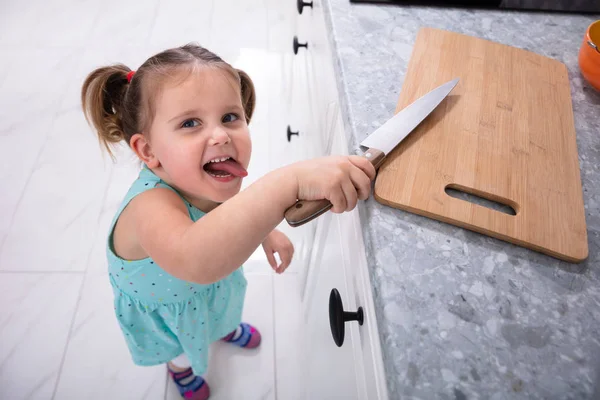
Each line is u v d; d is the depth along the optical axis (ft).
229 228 1.80
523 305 1.73
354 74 2.44
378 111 2.28
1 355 4.26
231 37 7.18
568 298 1.76
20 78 6.32
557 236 1.87
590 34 2.54
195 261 1.83
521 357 1.60
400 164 2.03
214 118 2.27
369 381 1.96
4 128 5.82
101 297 4.64
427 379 1.53
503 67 2.53
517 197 1.98
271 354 4.47
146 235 2.10
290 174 1.90
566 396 1.53
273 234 3.51
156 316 3.15
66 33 6.93
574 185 2.06
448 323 1.66
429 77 2.42
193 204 2.68
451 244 1.86
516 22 2.93
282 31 7.39
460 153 2.10
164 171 2.49
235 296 3.66
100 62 6.63
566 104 2.41
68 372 4.21
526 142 2.19
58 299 4.60
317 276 3.30
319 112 3.30
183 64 2.25
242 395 4.23
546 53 2.75
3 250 4.87
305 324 4.09
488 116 2.28
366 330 2.00
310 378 3.57
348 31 2.67
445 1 2.94
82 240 5.00
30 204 5.22
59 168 5.53
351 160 1.94
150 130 2.33
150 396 4.14
